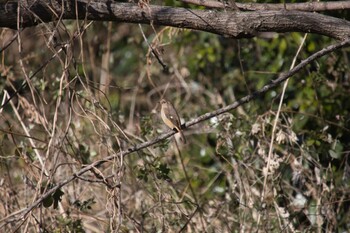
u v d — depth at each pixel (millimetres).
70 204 11328
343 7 9359
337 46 8859
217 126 12391
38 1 8648
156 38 10797
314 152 11984
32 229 10828
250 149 11773
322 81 12805
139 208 11516
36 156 11070
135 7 8812
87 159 11820
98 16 8859
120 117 12141
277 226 11219
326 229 11227
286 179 12203
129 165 11672
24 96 12180
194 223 11055
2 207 11141
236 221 11406
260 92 8859
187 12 8828
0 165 11203
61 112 12375
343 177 11930
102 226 11336
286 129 11781
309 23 8844
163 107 11016
